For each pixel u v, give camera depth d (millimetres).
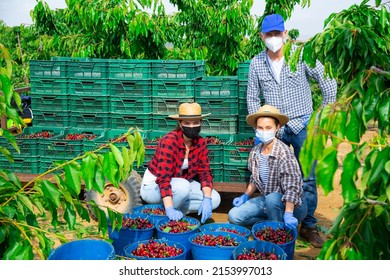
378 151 1769
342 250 2010
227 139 5988
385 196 1975
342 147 8883
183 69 6027
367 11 3643
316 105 9734
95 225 5023
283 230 4320
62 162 2619
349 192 1728
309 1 7828
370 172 1742
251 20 9570
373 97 1901
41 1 10141
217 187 5492
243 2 8984
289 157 4570
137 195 5379
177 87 6016
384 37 3549
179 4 9867
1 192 2580
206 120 6055
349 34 2959
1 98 2457
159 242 4035
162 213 4879
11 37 14164
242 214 4852
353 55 3121
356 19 3721
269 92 5137
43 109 6559
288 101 5035
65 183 2646
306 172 1777
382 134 1893
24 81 12516
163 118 6117
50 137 6277
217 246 3811
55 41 9891
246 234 4266
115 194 5398
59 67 6406
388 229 2049
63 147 5871
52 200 2510
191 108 4676
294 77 4957
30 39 12242
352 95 1913
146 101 6113
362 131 1910
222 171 5633
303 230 4980
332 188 1693
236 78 6180
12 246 2379
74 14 8906
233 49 9625
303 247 4871
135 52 8414
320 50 3367
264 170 4754
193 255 3984
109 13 7738
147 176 5152
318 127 1799
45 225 5332
